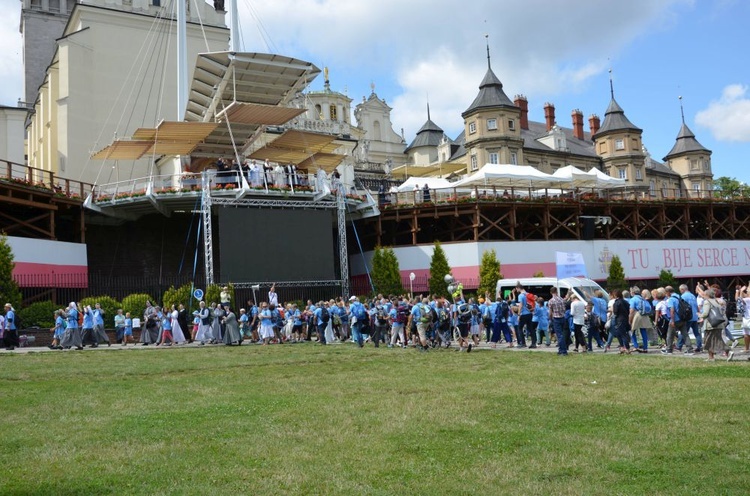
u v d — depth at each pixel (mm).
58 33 67438
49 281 31562
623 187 52719
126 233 39438
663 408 10000
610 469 6957
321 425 9227
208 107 38250
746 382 12203
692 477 6648
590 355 18281
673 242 47438
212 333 26250
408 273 40750
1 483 6754
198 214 40844
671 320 18031
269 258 34125
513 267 41000
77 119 44906
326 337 25750
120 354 21109
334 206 36500
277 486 6516
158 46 48375
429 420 9438
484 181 44750
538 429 8820
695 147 85812
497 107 62969
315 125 59625
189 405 11031
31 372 15867
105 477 6898
